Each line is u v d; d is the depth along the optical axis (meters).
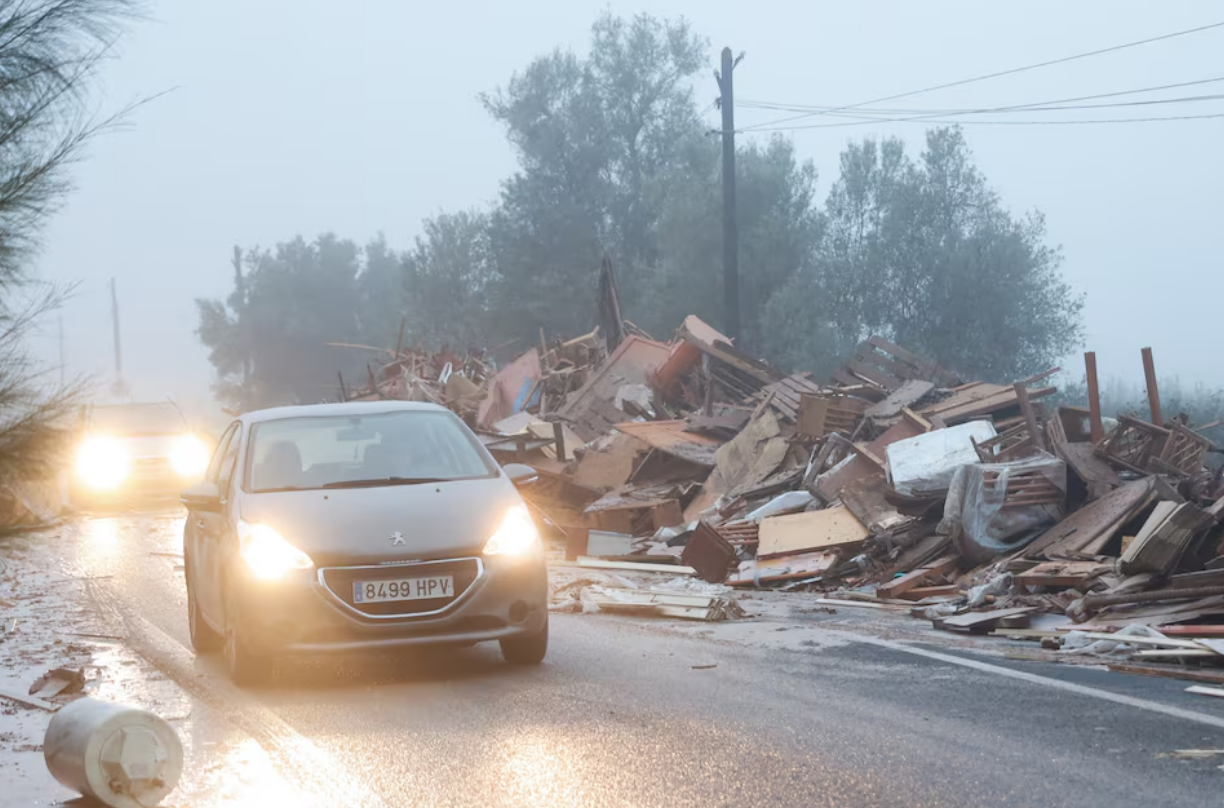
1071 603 12.83
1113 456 17.45
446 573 9.48
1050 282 63.03
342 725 8.19
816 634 11.93
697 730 7.69
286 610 9.26
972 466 16.61
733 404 32.12
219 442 12.54
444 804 6.27
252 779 6.89
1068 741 7.17
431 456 10.96
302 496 10.11
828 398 25.41
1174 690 8.75
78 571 19.11
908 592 15.72
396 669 10.31
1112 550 15.49
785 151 67.75
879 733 7.49
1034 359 62.16
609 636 11.99
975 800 6.04
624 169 83.56
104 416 31.52
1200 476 17.39
